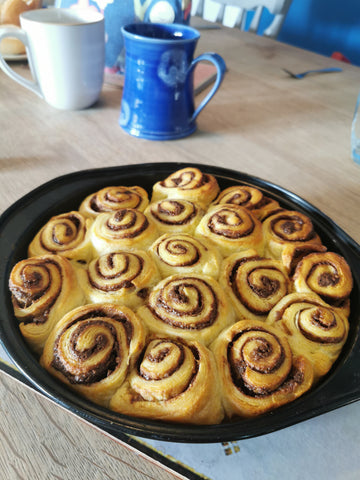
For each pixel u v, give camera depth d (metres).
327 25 1.16
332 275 0.24
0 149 0.38
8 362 0.21
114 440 0.19
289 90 0.55
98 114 0.46
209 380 0.19
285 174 0.38
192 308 0.21
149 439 0.17
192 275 0.23
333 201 0.35
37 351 0.21
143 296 0.22
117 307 0.21
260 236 0.26
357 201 0.35
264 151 0.41
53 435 0.19
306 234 0.26
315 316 0.21
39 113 0.45
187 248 0.24
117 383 0.19
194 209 0.27
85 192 0.30
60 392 0.17
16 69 0.54
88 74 0.43
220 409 0.19
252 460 0.19
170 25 0.41
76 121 0.44
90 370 0.19
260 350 0.20
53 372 0.19
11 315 0.20
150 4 0.48
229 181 0.32
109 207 0.27
